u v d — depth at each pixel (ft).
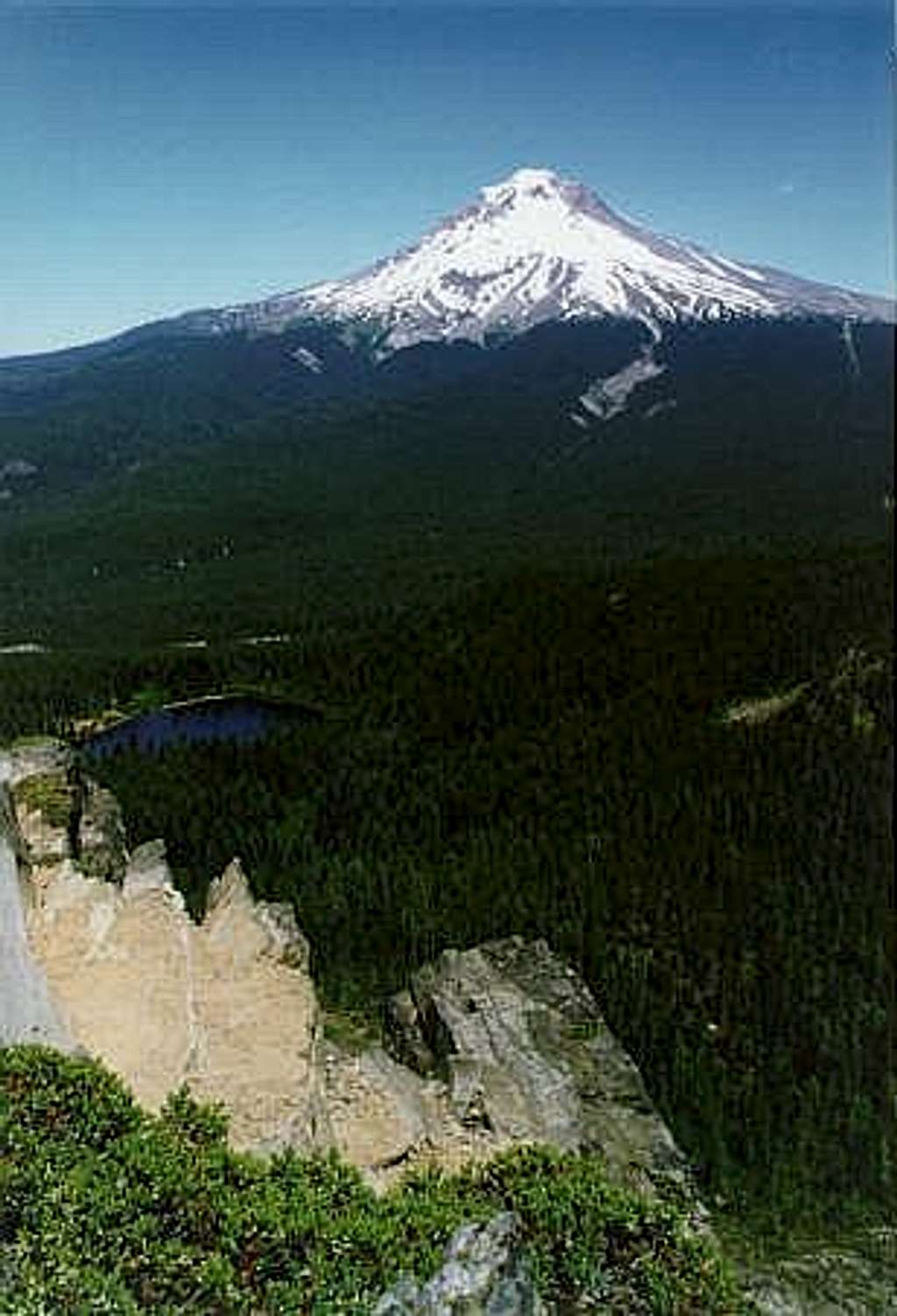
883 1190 330.34
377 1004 313.94
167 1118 121.19
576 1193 120.47
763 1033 404.36
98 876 176.86
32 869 170.50
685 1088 363.56
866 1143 343.87
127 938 162.30
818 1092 369.09
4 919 147.95
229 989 160.66
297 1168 115.85
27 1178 104.88
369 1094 166.09
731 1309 115.85
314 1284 101.96
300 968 168.35
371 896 476.13
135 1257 100.48
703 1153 336.29
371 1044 263.70
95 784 198.80
